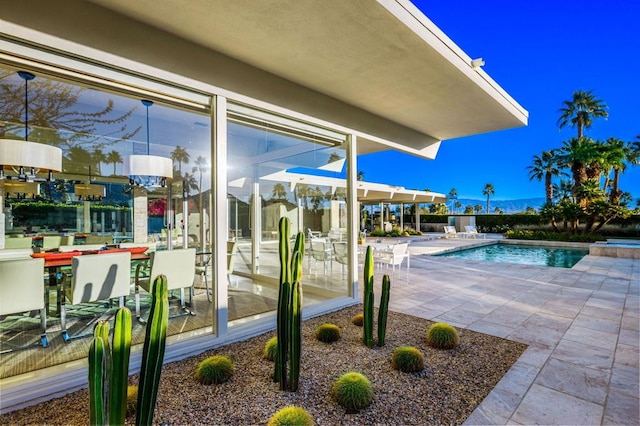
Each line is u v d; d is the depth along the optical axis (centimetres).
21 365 252
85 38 238
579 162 1925
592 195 1706
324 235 484
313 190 488
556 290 539
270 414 197
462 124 544
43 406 210
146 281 367
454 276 671
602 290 538
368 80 373
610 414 199
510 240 1603
